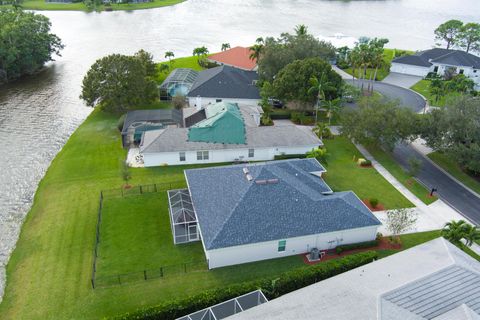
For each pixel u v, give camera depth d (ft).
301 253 118.52
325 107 203.92
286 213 116.37
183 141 167.53
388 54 370.32
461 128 160.56
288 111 230.07
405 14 619.26
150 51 369.50
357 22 542.98
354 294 86.33
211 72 252.83
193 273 109.70
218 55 316.60
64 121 219.61
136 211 135.74
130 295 101.91
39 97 254.88
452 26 374.84
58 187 151.23
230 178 128.67
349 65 328.70
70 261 113.91
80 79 291.17
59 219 132.36
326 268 103.19
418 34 482.69
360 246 120.26
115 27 469.57
